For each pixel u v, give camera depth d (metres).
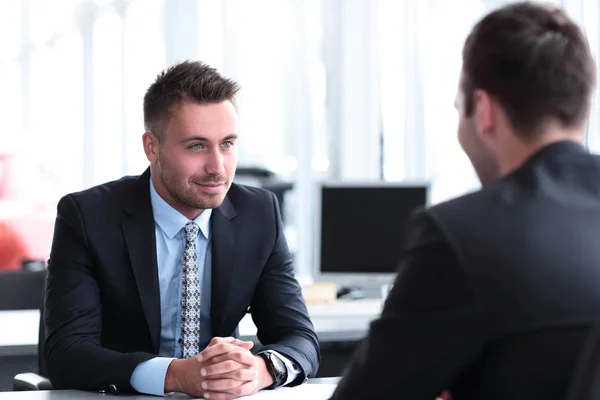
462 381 1.31
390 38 6.40
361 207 4.50
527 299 1.23
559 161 1.35
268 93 7.15
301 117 6.96
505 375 1.24
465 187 5.61
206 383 2.16
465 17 5.59
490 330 1.23
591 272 1.25
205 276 2.71
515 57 1.33
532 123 1.35
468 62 1.40
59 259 2.62
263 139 7.16
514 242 1.26
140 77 8.02
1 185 8.34
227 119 2.55
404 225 4.45
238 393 2.18
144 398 2.19
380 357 1.31
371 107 6.55
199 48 7.52
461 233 1.28
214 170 2.54
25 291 4.07
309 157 6.93
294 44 7.00
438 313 1.25
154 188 2.70
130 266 2.62
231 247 2.72
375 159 6.52
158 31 7.81
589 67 1.35
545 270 1.24
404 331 1.28
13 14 10.62
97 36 8.82
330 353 3.66
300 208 6.93
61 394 2.26
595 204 1.31
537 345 1.22
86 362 2.34
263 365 2.30
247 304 2.75
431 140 5.96
